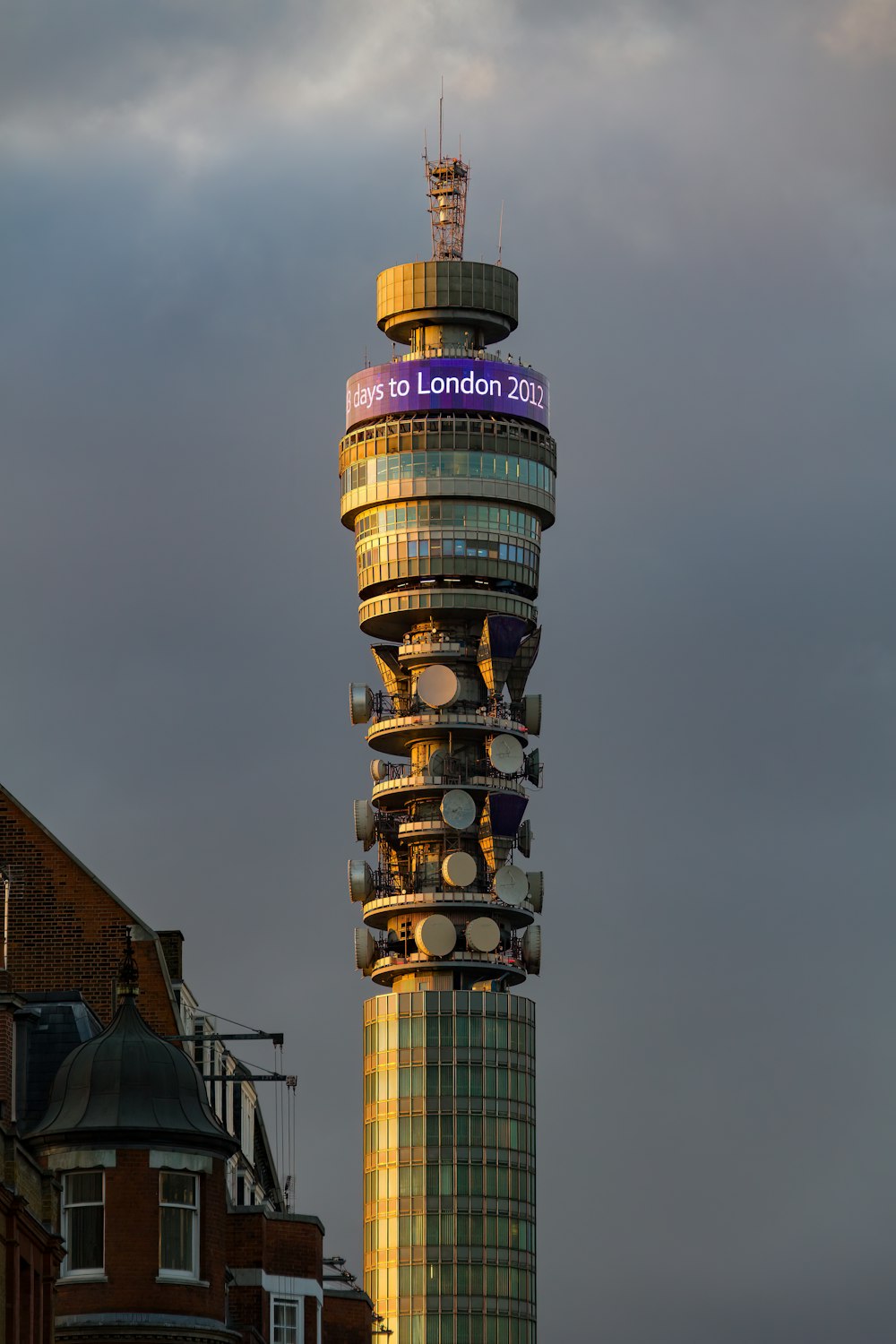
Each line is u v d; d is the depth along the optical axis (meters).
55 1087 92.94
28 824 119.56
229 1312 105.75
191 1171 91.94
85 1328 89.19
